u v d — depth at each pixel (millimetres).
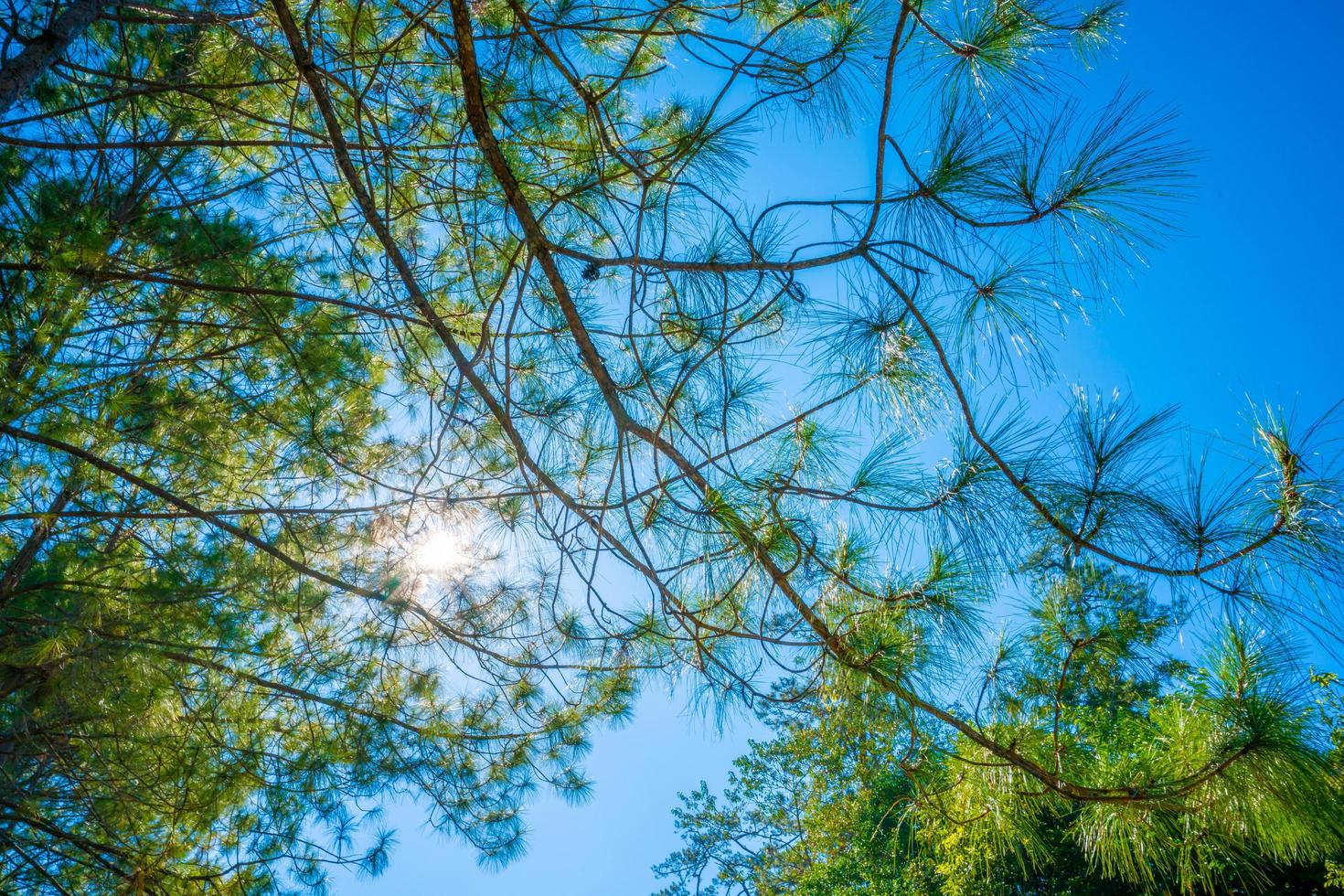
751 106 3277
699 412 3699
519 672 5387
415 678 5578
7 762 4078
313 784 5328
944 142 2557
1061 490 2428
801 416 3188
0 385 3197
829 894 12344
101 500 4082
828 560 3070
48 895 4754
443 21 3951
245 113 3785
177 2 4309
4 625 3670
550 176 4320
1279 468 2170
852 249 2881
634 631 4137
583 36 4199
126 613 3930
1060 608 2475
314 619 5203
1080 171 2365
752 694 3463
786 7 3422
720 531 3127
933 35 2703
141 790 4344
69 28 3541
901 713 2980
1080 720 2582
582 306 4051
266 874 5387
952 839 3221
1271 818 2252
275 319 4133
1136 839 2512
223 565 4414
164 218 4141
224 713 5039
